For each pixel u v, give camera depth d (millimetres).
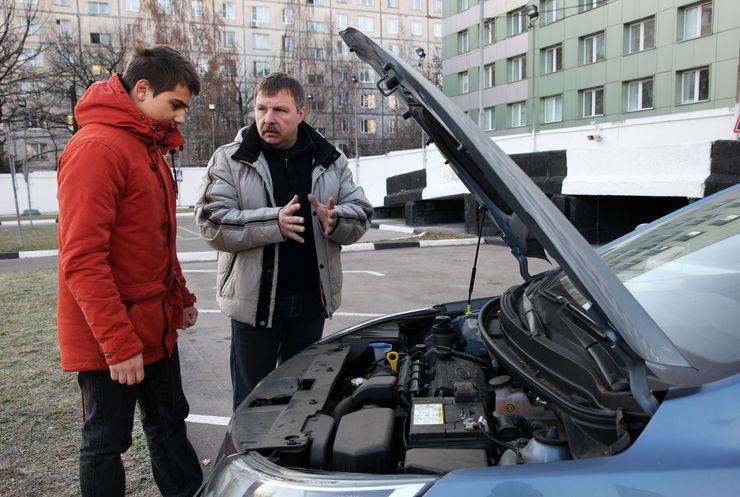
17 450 3111
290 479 1431
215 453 3166
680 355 1305
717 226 2225
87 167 1978
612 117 25188
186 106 2275
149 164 2203
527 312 2070
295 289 2896
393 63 1887
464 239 12836
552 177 12055
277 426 1715
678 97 22359
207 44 41500
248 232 2621
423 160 16188
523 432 1753
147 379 2416
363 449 1573
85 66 35031
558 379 1632
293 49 49531
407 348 2645
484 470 1329
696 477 1149
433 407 1773
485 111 33594
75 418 3504
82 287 1947
